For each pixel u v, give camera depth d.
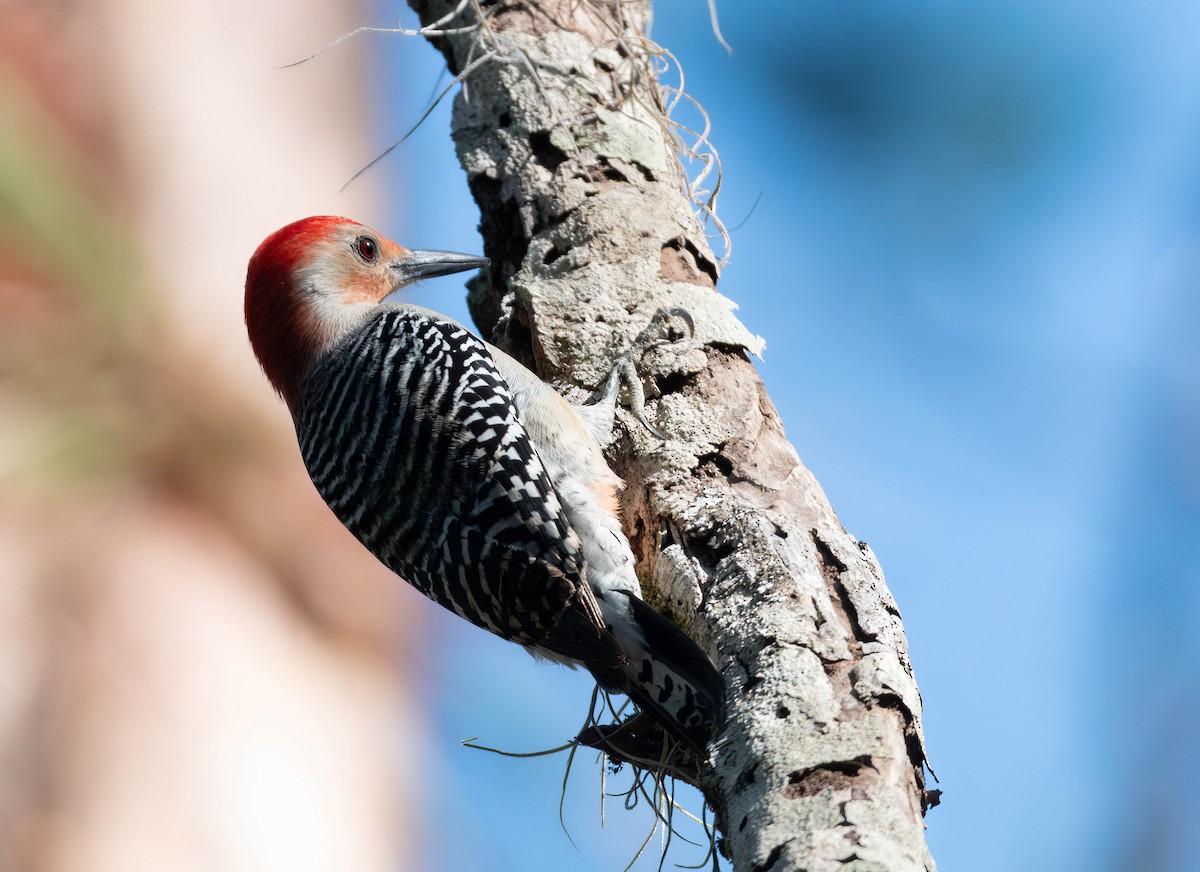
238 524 4.19
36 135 4.02
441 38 10.89
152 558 3.82
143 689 3.68
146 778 3.60
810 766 5.83
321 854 3.84
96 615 3.68
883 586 7.02
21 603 3.57
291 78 5.33
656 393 8.55
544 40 10.24
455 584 8.05
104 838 3.50
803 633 6.56
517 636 7.91
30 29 4.51
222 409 4.32
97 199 4.16
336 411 8.61
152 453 4.00
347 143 5.52
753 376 8.66
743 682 6.51
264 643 4.02
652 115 9.96
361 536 8.41
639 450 8.31
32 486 3.67
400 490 8.25
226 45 5.07
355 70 5.66
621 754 7.78
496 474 8.09
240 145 5.02
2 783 3.45
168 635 3.79
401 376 8.48
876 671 6.26
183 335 4.26
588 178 9.59
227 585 4.03
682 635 6.95
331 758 4.00
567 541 7.85
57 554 3.66
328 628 4.34
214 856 3.61
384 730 4.27
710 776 6.28
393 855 4.11
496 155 9.95
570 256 9.24
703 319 8.72
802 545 7.20
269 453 4.42
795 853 5.38
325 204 5.26
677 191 9.84
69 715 3.56
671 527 7.82
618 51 10.44
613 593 7.76
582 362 8.81
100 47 4.65
